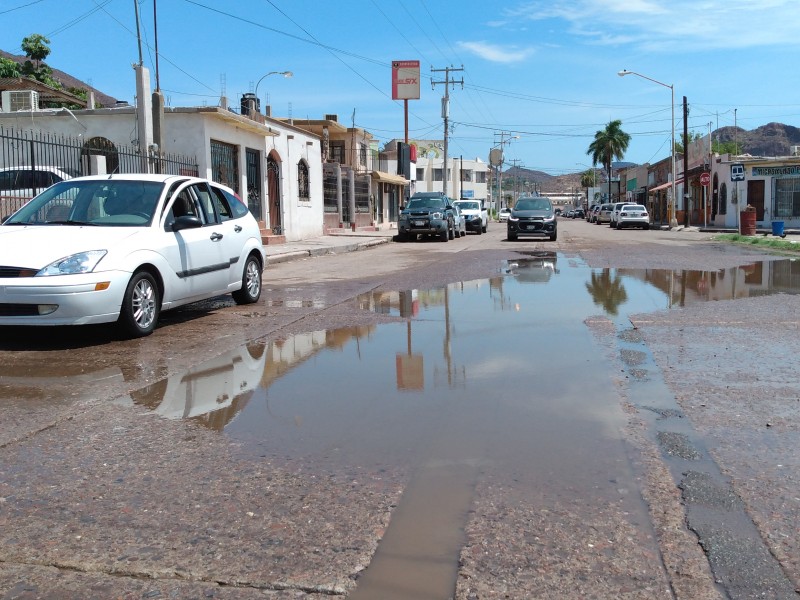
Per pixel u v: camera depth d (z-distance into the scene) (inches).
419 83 2059.5
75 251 270.7
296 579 109.2
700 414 187.6
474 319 332.2
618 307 365.4
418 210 1100.5
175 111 748.6
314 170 1124.5
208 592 106.0
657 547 118.5
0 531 124.6
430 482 144.6
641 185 2864.2
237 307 377.4
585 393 207.3
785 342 275.4
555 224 1041.5
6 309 260.8
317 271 599.8
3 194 548.4
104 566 113.2
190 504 134.8
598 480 145.4
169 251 307.0
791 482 144.3
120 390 211.8
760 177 1615.4
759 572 111.0
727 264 608.1
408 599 104.2
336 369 237.3
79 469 151.8
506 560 114.5
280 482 144.8
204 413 190.2
